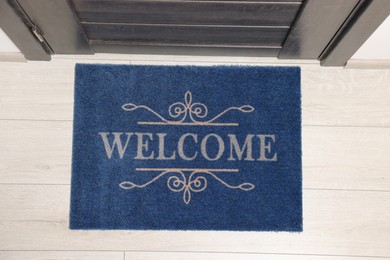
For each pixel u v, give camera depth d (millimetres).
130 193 1479
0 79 1516
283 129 1519
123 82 1526
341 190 1502
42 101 1518
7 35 1328
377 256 1476
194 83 1532
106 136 1500
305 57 1523
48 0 1159
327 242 1479
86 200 1471
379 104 1539
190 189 1485
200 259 1465
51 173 1491
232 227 1472
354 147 1521
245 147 1506
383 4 1112
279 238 1480
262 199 1486
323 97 1539
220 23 1333
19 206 1473
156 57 1543
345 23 1253
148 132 1507
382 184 1506
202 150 1501
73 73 1534
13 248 1454
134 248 1466
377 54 1468
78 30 1339
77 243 1464
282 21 1308
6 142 1495
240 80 1536
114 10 1264
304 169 1509
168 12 1272
